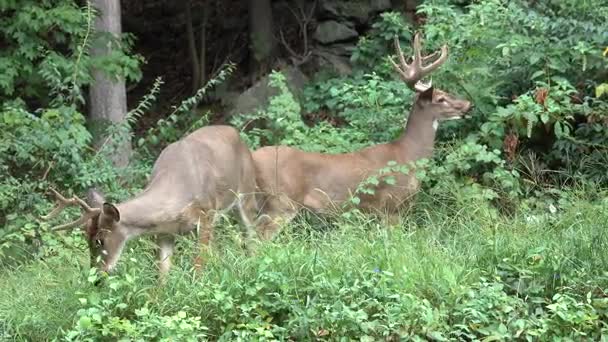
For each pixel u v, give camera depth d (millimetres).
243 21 20156
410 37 15250
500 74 12758
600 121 12039
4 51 14367
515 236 9812
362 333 8164
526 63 12594
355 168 11297
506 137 12117
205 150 10148
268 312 8492
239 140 10703
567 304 8367
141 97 19438
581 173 11922
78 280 9195
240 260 9156
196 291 8727
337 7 18234
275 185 11000
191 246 9633
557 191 11289
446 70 12594
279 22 19484
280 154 11125
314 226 11055
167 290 8867
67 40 15008
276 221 10844
